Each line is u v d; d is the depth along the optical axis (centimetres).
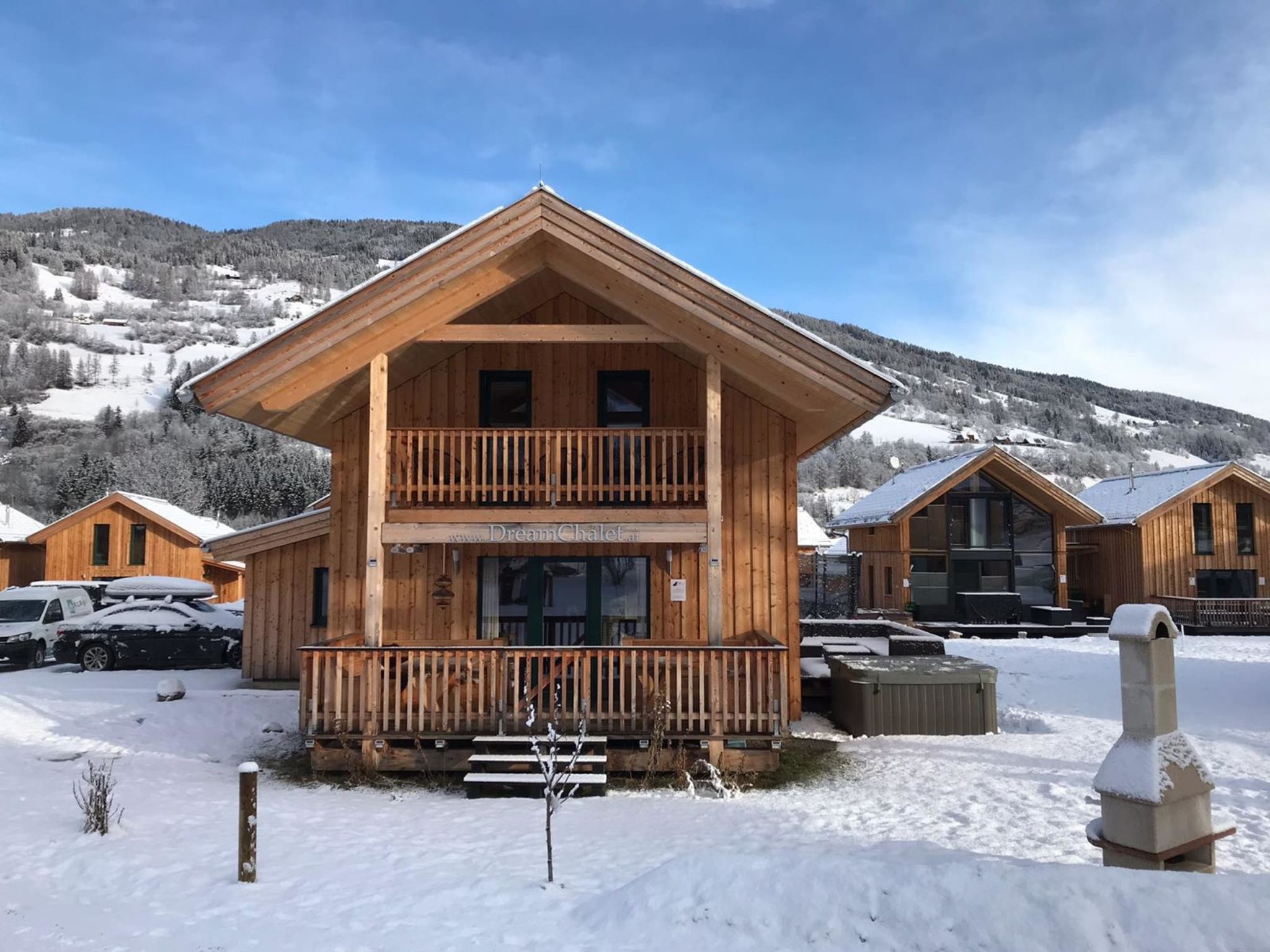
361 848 731
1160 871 512
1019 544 3164
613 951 504
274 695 1539
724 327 1080
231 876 652
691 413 1335
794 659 1321
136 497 3309
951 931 479
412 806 911
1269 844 758
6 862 682
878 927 493
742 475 1321
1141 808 574
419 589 1291
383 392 1107
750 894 532
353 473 1307
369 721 1038
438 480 1255
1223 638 2684
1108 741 1200
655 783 999
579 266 1155
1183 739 593
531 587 1310
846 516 3750
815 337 1072
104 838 744
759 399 1320
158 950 518
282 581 1803
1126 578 3288
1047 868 507
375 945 522
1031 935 464
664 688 1105
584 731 740
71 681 1791
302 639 1788
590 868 675
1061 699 1520
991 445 3097
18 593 2269
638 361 1344
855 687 1266
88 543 3186
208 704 1445
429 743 1048
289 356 1057
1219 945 439
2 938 535
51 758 1097
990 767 1062
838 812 876
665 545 1309
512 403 1348
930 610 3112
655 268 1080
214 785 991
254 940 531
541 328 1112
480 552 1301
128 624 2017
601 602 1311
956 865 521
